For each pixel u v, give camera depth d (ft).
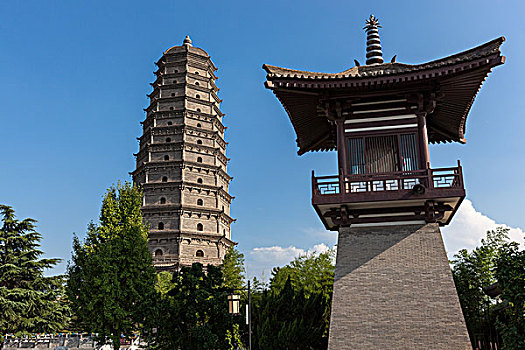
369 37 81.15
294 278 155.22
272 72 62.03
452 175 60.75
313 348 86.17
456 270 116.26
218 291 94.84
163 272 193.77
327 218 69.15
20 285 168.45
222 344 88.63
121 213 130.82
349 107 65.98
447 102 68.64
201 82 257.75
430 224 62.80
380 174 62.44
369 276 60.85
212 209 231.50
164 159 235.81
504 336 57.36
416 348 55.83
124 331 119.65
